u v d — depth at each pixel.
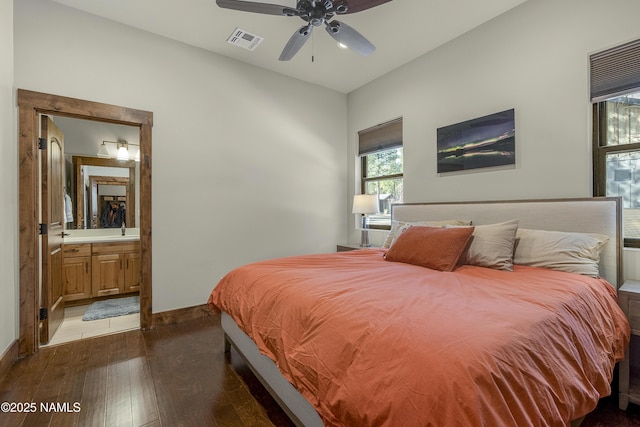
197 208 3.15
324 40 3.03
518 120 2.57
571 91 2.29
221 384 1.91
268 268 2.04
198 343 2.51
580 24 2.24
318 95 4.13
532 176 2.50
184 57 3.07
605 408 1.69
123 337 2.63
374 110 3.99
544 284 1.57
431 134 3.28
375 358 0.94
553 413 0.89
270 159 3.69
